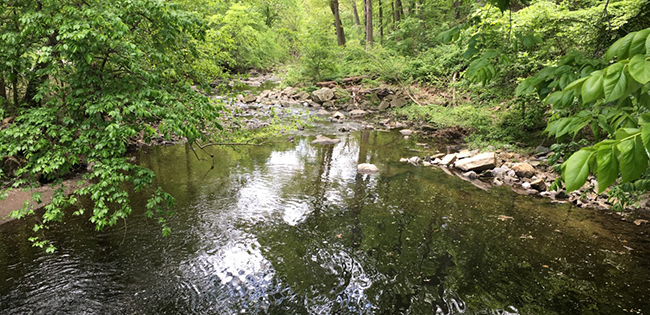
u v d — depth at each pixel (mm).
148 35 4164
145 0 3551
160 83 4082
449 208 6277
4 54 3449
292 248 4855
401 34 23562
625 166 759
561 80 1453
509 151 9703
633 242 5113
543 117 10617
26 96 5559
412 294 3945
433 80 16812
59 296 3779
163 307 3689
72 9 3242
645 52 834
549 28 7262
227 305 3742
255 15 25578
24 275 4094
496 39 2041
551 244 5043
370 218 5816
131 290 3922
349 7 31984
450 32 1988
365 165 8453
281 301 3812
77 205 5887
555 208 6344
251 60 27578
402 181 7680
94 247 4719
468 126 12047
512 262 4582
